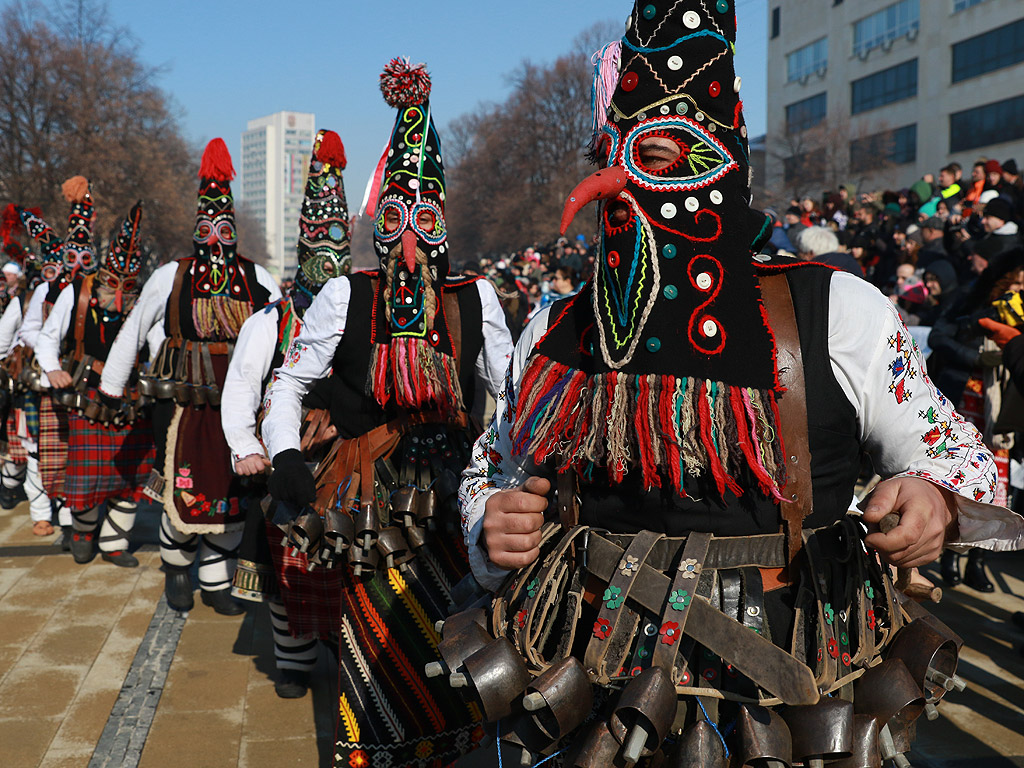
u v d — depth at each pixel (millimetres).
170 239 40969
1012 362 3549
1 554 5359
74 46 35406
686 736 1275
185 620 4293
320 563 2420
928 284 6660
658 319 1373
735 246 1430
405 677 2371
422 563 2463
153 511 6508
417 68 2562
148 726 3238
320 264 3199
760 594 1357
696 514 1389
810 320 1408
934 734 3232
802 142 36594
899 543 1288
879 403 1416
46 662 3785
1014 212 8273
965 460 1403
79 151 35500
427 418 2523
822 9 40188
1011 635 4156
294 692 3475
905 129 35688
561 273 7789
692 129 1451
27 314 5547
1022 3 29938
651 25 1496
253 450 3113
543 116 54156
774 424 1356
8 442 6359
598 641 1364
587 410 1412
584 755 1297
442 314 2600
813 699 1255
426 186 2574
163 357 4008
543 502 1465
